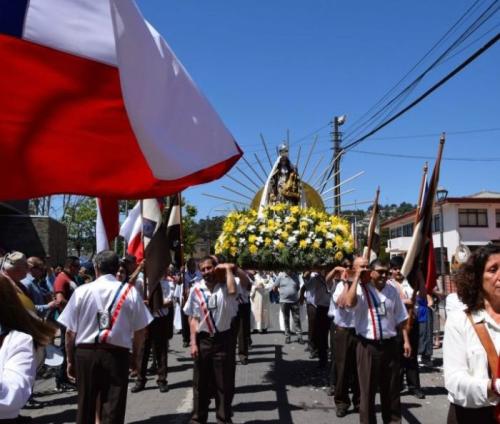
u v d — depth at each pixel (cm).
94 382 515
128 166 338
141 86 292
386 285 600
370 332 584
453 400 306
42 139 324
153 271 692
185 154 312
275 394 800
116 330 516
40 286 977
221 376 623
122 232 870
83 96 315
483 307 306
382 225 5434
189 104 321
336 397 692
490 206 3834
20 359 247
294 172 1138
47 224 2131
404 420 659
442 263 2212
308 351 1170
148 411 719
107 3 301
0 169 324
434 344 1194
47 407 762
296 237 824
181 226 859
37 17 293
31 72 305
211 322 620
